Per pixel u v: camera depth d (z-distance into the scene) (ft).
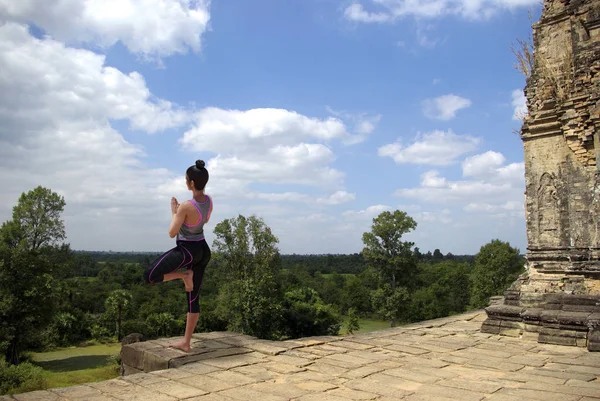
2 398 14.96
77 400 14.79
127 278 276.00
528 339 27.14
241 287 129.08
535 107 32.68
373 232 162.81
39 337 134.21
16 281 124.06
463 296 202.28
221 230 135.95
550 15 32.55
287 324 147.95
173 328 174.70
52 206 135.44
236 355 21.42
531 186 32.24
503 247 167.02
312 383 17.19
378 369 19.57
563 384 17.30
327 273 415.03
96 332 181.88
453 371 19.43
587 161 29.58
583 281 28.66
